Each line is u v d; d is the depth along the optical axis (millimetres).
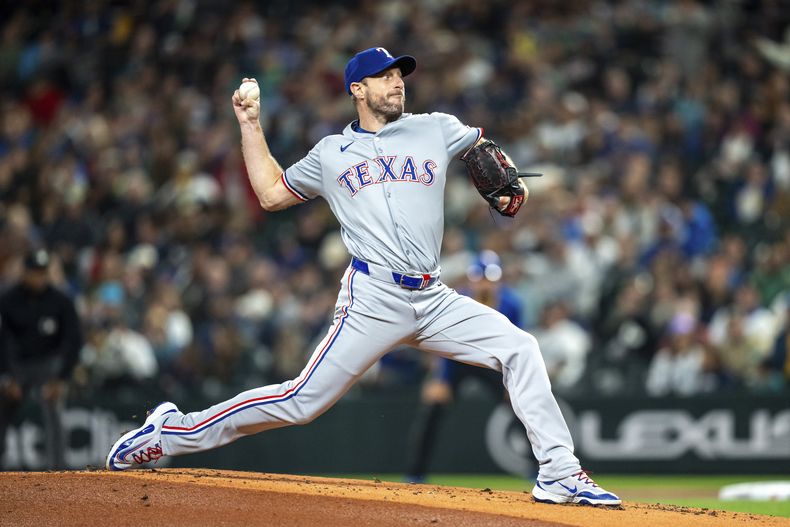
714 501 30688
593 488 19266
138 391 41219
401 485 21609
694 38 60625
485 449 41688
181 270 49906
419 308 19328
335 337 19359
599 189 50625
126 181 55906
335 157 19469
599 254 46438
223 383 42625
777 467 40594
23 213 50719
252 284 47000
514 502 19438
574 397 41750
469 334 19562
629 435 41469
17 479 19281
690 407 41156
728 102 55281
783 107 54562
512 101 56812
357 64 19547
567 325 41875
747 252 49094
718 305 43969
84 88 67000
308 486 19750
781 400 40625
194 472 21203
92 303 44906
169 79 62906
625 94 57812
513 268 43844
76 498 18578
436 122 19688
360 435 42094
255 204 54406
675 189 49406
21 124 64062
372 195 19156
